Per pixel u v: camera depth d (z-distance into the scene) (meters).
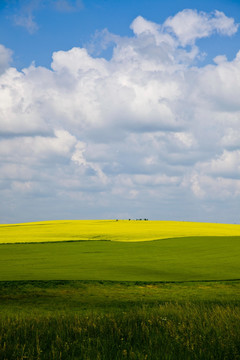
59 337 10.09
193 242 63.19
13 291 27.69
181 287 30.02
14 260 46.94
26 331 10.80
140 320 12.35
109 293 27.19
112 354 8.97
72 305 22.19
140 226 103.50
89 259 47.69
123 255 51.12
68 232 84.62
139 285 30.72
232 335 9.76
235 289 29.11
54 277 33.56
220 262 44.94
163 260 46.75
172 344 9.34
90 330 10.97
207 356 8.57
